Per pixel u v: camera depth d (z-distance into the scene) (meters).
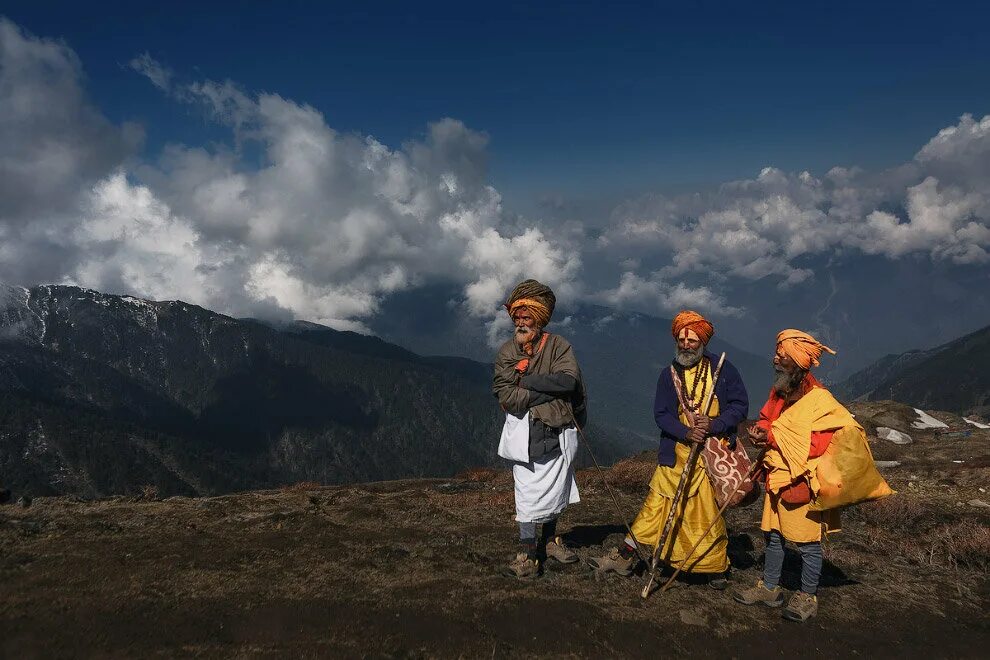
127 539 5.95
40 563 4.94
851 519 8.77
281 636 3.81
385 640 3.83
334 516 8.18
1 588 4.30
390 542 6.29
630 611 4.56
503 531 7.30
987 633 4.62
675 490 5.04
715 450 4.95
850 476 4.35
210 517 7.70
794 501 4.58
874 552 6.80
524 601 4.55
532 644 3.97
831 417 4.49
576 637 4.08
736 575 5.59
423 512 8.73
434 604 4.46
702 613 4.63
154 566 4.96
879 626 4.63
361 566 5.31
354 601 4.43
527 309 5.03
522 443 5.10
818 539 4.62
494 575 5.27
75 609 3.97
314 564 5.29
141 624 3.82
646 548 5.51
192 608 4.12
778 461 4.70
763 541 6.98
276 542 5.97
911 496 10.22
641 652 3.99
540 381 4.98
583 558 5.86
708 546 4.95
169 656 3.45
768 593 4.86
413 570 5.30
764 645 4.21
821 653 4.16
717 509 5.00
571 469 5.31
